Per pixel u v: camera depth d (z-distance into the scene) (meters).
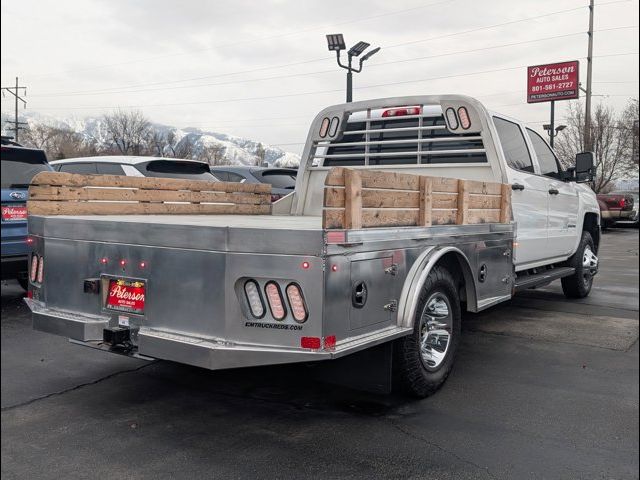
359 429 3.83
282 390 4.57
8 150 7.04
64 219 4.21
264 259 3.33
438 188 4.32
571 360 5.44
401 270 3.92
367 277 3.59
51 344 5.78
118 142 53.66
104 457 3.41
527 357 5.53
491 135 5.64
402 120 6.18
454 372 5.05
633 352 5.73
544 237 6.88
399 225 3.88
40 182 4.66
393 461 3.39
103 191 5.12
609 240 20.78
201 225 3.53
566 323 7.00
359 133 6.33
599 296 8.98
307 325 3.28
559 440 3.69
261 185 6.58
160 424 3.89
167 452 3.48
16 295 8.28
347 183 3.37
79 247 4.12
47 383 4.68
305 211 6.51
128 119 54.00
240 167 11.93
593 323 7.00
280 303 3.32
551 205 7.05
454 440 3.68
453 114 5.76
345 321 3.42
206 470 3.26
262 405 4.25
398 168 6.20
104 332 3.84
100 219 4.16
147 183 5.49
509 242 5.54
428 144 6.06
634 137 42.00
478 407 4.23
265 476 3.20
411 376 4.12
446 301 4.50
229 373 4.95
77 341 4.10
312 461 3.38
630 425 3.93
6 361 5.23
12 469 3.25
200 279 3.52
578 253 8.19
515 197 5.99
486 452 3.52
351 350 3.39
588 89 34.91
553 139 35.12
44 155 7.47
